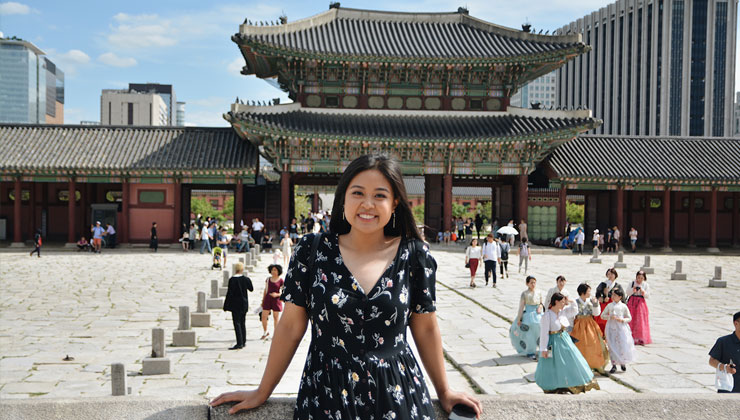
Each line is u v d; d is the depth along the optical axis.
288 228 50.28
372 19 56.12
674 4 135.62
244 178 49.84
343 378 3.96
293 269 4.22
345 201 4.23
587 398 4.74
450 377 13.96
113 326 19.25
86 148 49.44
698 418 4.77
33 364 14.88
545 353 11.84
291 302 4.18
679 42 136.38
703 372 14.38
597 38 157.12
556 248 49.75
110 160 48.03
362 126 49.66
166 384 13.25
